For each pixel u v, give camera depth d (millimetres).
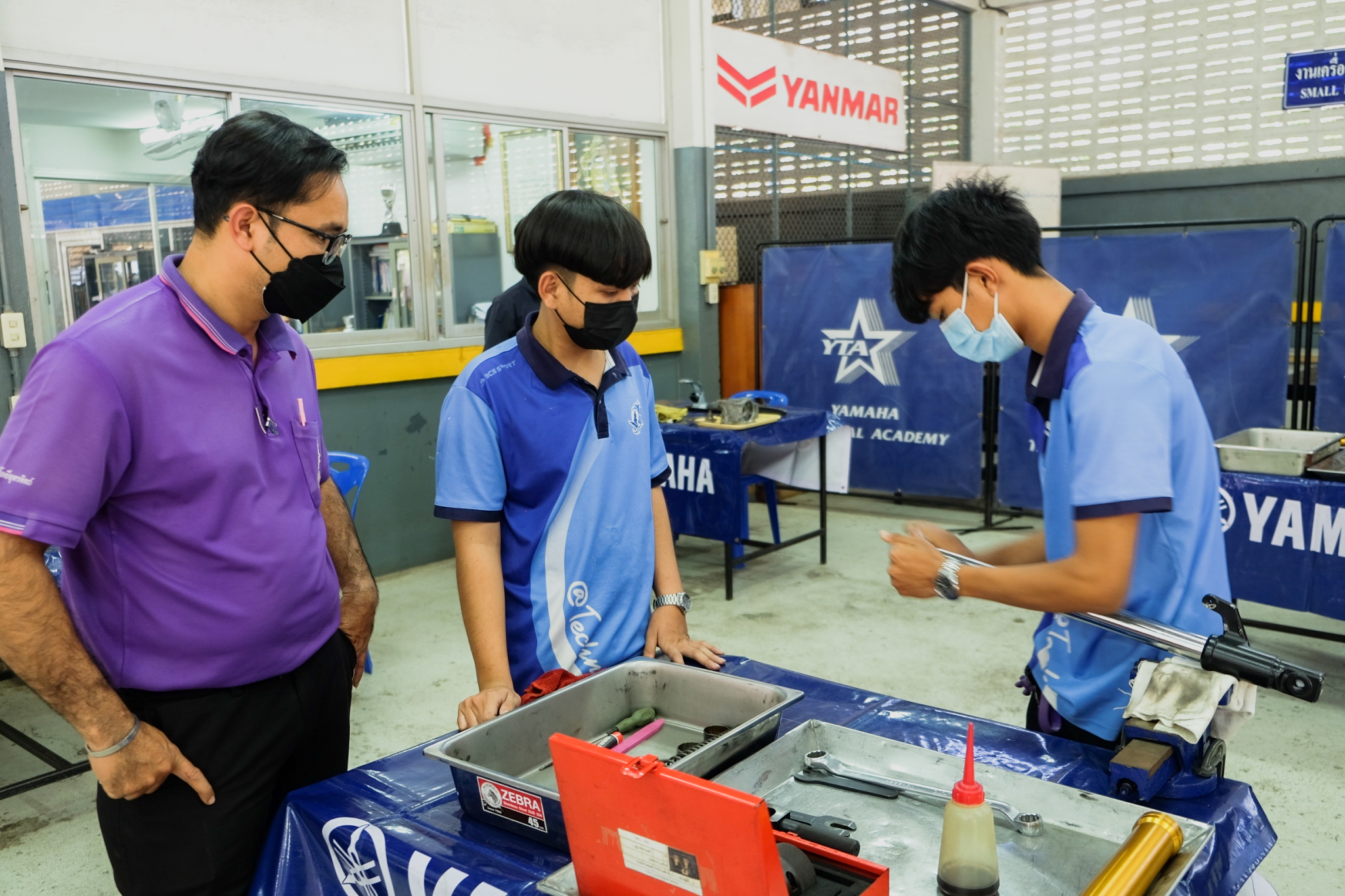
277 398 1301
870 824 1020
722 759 1081
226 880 1270
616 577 1529
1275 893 1152
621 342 1424
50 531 1064
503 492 1465
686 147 5824
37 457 1062
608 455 1498
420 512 4770
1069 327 1097
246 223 1165
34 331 3520
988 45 8766
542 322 1446
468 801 1097
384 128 4512
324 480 1521
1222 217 8109
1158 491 1009
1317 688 986
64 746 2906
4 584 1055
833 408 5641
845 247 5434
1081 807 1002
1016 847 964
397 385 4613
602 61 5430
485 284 5078
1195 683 1086
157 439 1156
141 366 1139
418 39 4555
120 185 3822
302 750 1395
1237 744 2742
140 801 1228
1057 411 1130
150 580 1188
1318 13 7414
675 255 6004
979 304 1152
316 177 1175
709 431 4023
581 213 1319
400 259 4645
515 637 1500
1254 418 4449
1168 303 4566
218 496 1207
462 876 990
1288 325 4309
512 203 5133
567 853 1020
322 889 1143
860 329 5457
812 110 6738
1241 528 2988
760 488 5957
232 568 1226
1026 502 5121
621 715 1319
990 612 3916
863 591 4207
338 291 1265
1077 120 8625
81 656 1122
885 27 7645
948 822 891
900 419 5410
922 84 8117
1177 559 1126
